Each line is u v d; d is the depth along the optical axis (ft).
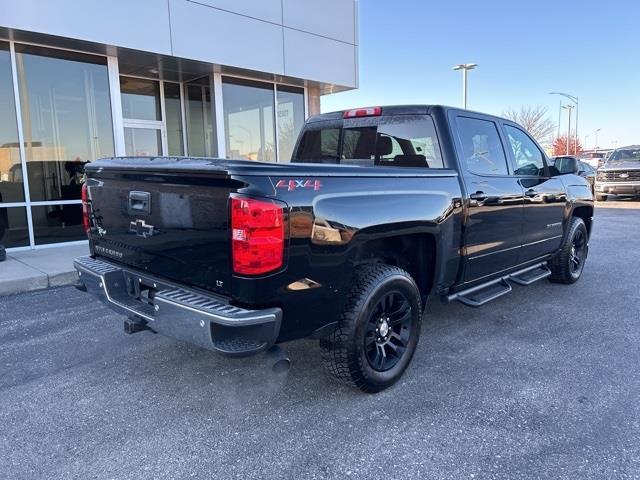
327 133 16.21
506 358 13.35
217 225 9.11
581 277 22.61
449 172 13.07
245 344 8.95
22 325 16.30
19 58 27.89
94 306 18.38
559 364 12.93
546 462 8.79
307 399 11.19
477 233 14.03
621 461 8.77
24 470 8.73
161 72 35.70
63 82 29.55
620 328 15.67
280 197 8.99
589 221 21.98
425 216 11.88
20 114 28.04
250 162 9.04
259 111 39.65
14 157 28.12
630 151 65.31
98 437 9.74
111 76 30.91
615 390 11.43
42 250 27.99
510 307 18.02
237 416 10.48
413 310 12.04
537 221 17.25
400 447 9.32
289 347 14.12
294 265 9.23
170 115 39.09
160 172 10.05
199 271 9.71
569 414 10.38
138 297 11.56
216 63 33.22
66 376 12.46
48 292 20.53
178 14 31.07
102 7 27.91
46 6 26.02
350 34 41.98
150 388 11.77
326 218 9.67
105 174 12.03
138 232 11.16
